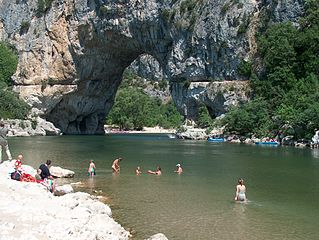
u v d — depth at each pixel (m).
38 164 40.47
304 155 49.97
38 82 107.12
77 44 105.56
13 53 109.19
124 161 44.62
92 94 114.00
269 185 30.39
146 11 96.44
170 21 94.19
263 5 87.06
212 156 49.59
